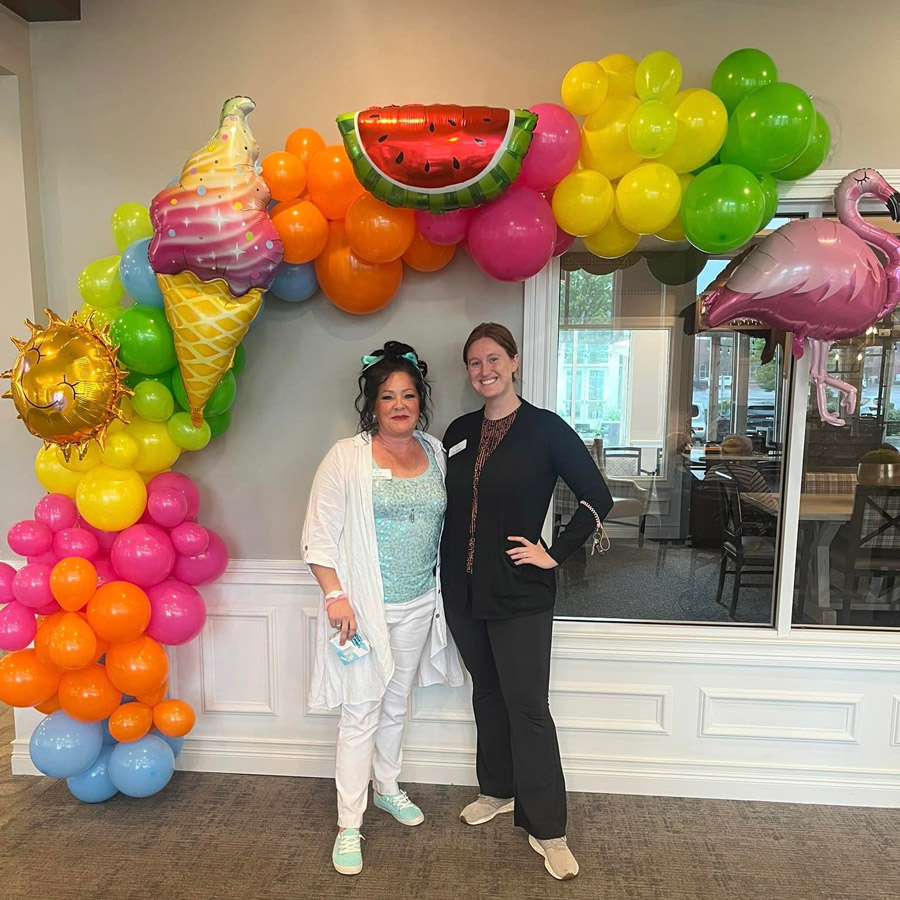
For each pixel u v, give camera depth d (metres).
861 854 1.96
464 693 2.28
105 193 2.22
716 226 1.73
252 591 2.31
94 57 2.18
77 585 1.81
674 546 2.29
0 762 2.42
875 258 1.81
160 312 1.86
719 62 2.02
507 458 1.84
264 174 1.82
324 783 2.31
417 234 1.94
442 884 1.83
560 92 2.07
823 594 2.24
